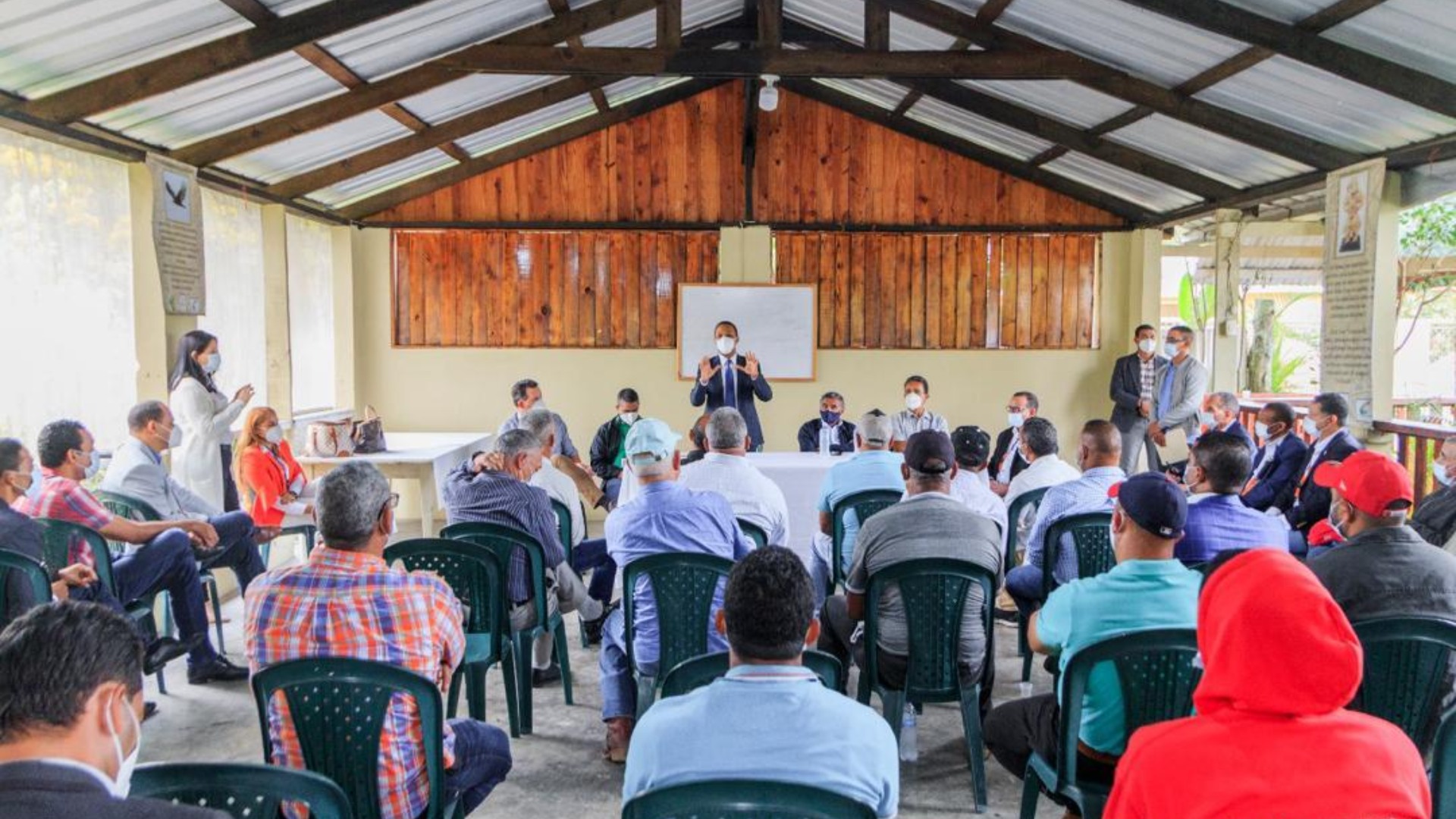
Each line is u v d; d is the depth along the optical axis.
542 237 7.59
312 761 1.89
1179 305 10.77
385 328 7.57
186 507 4.09
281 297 6.29
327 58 4.58
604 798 2.78
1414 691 2.12
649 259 7.63
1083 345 7.78
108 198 4.45
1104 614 2.08
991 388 7.77
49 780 0.96
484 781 2.21
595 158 7.57
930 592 2.68
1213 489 2.79
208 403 4.56
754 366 6.38
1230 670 1.18
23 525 2.84
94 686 1.00
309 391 6.89
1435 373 12.52
